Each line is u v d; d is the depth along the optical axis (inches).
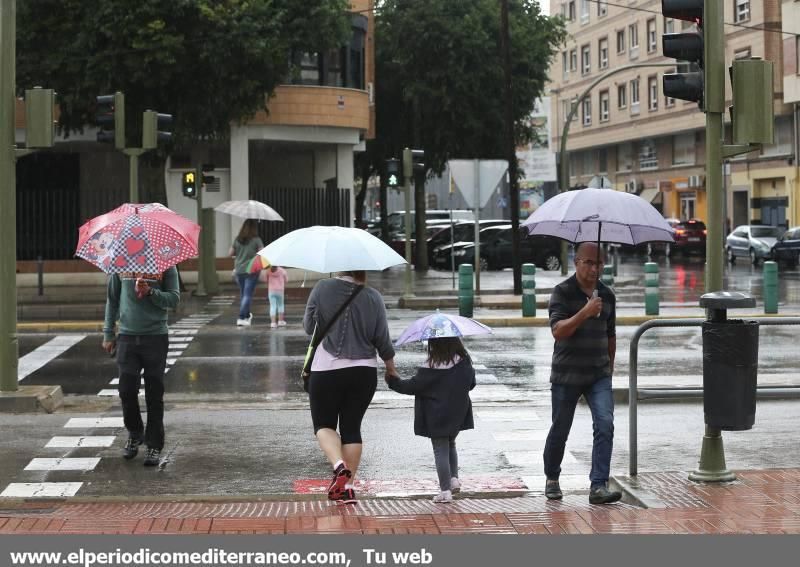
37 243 1996.8
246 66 1863.9
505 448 604.7
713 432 482.0
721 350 458.0
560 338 463.2
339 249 454.9
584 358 465.1
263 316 1374.3
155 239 526.0
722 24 482.9
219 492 511.5
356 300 464.1
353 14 2201.0
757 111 477.4
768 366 885.2
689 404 734.5
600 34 4195.4
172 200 2164.1
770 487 471.5
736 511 422.6
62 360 960.9
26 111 700.0
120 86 1814.7
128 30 1743.4
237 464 568.7
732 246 2810.0
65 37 1788.9
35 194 1993.1
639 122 3902.6
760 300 1553.9
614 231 482.9
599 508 444.1
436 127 2605.8
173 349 1029.8
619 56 4055.1
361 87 2290.8
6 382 714.2
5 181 701.3
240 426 666.2
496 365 914.1
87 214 2022.6
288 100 2146.9
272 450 601.0
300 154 2476.6
